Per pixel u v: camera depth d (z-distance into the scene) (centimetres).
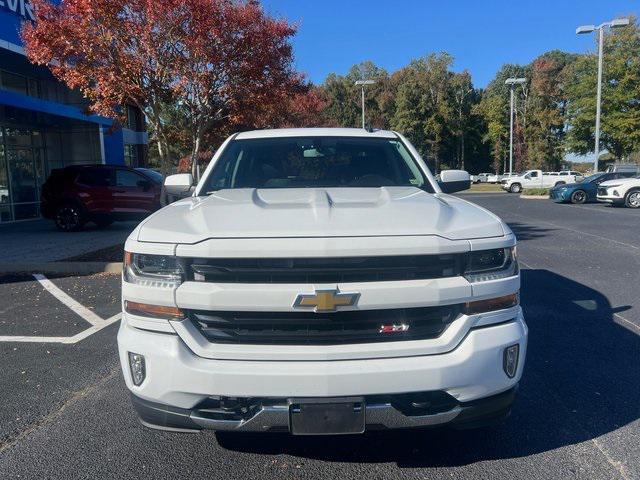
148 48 898
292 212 289
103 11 870
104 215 1461
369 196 338
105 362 479
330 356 259
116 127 1096
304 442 337
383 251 259
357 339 264
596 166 2827
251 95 1036
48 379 441
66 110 1700
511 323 283
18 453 328
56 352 506
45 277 851
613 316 593
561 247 1093
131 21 894
